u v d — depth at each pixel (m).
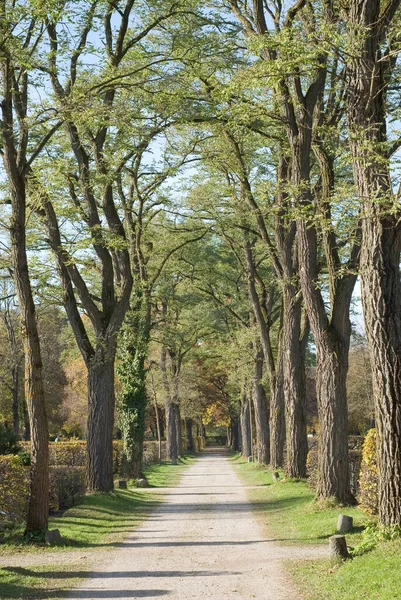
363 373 56.91
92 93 14.98
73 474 21.28
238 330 41.59
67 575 10.83
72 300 22.06
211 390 73.81
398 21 13.17
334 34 11.38
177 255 35.81
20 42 13.84
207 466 49.00
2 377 52.53
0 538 14.13
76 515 18.00
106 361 22.05
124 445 30.88
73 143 20.25
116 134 19.72
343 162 11.49
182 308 44.12
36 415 14.45
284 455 33.25
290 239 24.59
